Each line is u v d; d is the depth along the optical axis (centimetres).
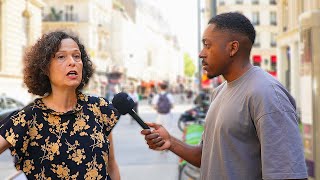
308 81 468
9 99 1595
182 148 300
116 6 7038
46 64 269
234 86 265
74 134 262
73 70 267
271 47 5400
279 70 2916
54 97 270
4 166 653
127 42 7569
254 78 258
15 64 3177
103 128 275
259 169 252
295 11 2419
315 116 453
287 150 237
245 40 268
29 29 3419
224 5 5425
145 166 1057
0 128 258
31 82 274
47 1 5381
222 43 268
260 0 5391
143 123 290
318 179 449
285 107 243
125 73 7269
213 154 264
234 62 269
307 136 469
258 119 245
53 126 262
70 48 271
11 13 3105
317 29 455
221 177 259
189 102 6094
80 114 268
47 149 258
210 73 275
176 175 935
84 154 260
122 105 281
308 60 466
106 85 6044
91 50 5375
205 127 281
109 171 291
